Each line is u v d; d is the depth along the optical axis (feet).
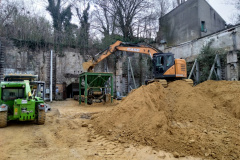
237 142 16.57
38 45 69.21
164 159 15.65
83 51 77.71
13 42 64.49
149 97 26.02
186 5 92.94
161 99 27.17
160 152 16.89
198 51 71.26
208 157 15.43
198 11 86.38
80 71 76.13
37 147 19.12
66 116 36.24
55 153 17.39
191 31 89.35
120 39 92.27
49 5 89.66
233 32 59.00
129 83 81.35
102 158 16.21
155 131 20.34
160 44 92.99
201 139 17.66
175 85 32.24
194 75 68.69
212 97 27.58
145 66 84.99
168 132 20.03
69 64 74.49
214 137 17.76
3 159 15.78
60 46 73.41
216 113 22.68
